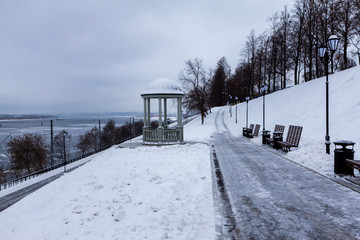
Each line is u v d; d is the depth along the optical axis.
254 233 4.38
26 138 40.72
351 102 16.55
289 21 36.00
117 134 77.88
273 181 7.68
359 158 9.60
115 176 8.21
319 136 14.97
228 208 5.57
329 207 5.48
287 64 39.06
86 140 68.19
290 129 13.58
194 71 42.44
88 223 4.85
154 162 10.40
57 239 4.27
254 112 35.62
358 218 4.88
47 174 26.16
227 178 8.15
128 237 4.21
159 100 16.95
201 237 4.27
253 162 10.75
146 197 6.13
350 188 6.69
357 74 19.69
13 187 21.55
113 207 5.53
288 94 30.38
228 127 34.81
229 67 75.94
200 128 33.62
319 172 8.47
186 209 5.43
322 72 41.38
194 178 8.01
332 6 27.05
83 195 6.48
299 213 5.21
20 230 4.79
